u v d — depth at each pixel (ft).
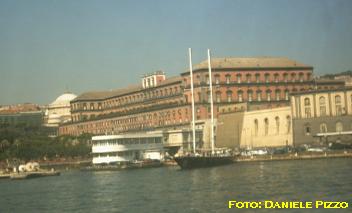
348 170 471.21
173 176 551.59
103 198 411.34
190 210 326.24
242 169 563.89
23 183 627.05
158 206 349.20
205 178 495.41
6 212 374.43
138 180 540.52
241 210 314.55
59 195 456.04
